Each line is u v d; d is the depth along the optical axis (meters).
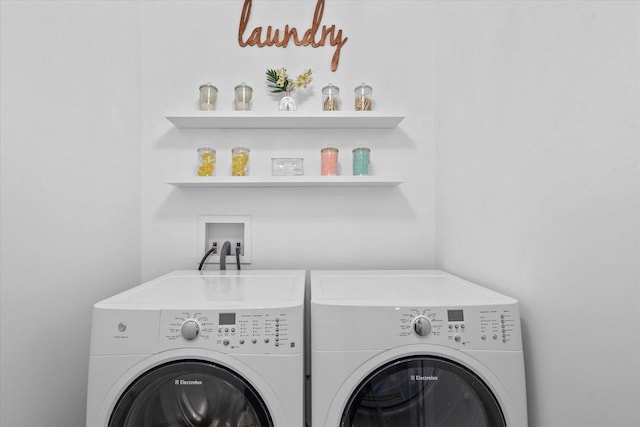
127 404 0.83
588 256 0.71
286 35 1.54
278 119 1.42
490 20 1.09
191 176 1.47
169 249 1.53
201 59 1.54
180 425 0.89
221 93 1.54
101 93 1.25
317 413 0.85
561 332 0.78
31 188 0.92
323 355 0.86
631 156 0.61
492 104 1.08
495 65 1.06
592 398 0.70
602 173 0.67
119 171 1.36
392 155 1.57
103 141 1.25
